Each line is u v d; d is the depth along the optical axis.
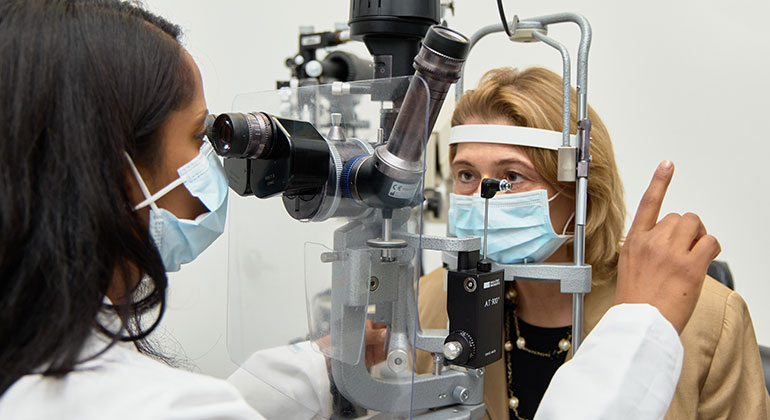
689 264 0.75
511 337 1.26
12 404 0.55
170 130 0.71
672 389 0.74
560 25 2.16
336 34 1.52
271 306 0.85
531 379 1.23
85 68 0.58
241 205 0.90
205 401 0.59
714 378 1.08
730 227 1.99
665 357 0.73
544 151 1.13
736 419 1.10
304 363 0.81
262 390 1.04
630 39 2.07
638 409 0.71
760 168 1.93
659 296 0.77
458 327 0.81
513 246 1.17
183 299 1.86
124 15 0.65
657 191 0.80
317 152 0.71
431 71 0.66
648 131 2.08
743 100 1.93
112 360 0.61
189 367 1.67
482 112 1.20
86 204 0.57
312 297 0.79
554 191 1.17
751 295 1.98
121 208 0.61
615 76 2.11
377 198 0.71
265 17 2.30
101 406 0.55
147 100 0.65
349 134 0.76
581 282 0.97
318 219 0.76
